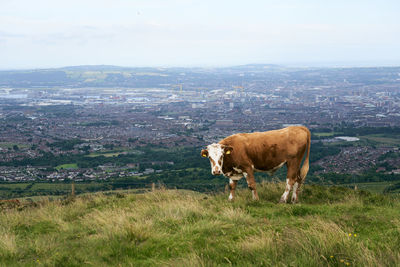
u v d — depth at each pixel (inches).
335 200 427.5
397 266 211.9
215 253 256.1
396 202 403.5
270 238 263.6
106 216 371.2
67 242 310.2
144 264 255.0
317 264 222.4
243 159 419.8
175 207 380.2
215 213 364.2
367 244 253.3
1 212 445.7
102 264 258.7
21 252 286.2
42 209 443.5
